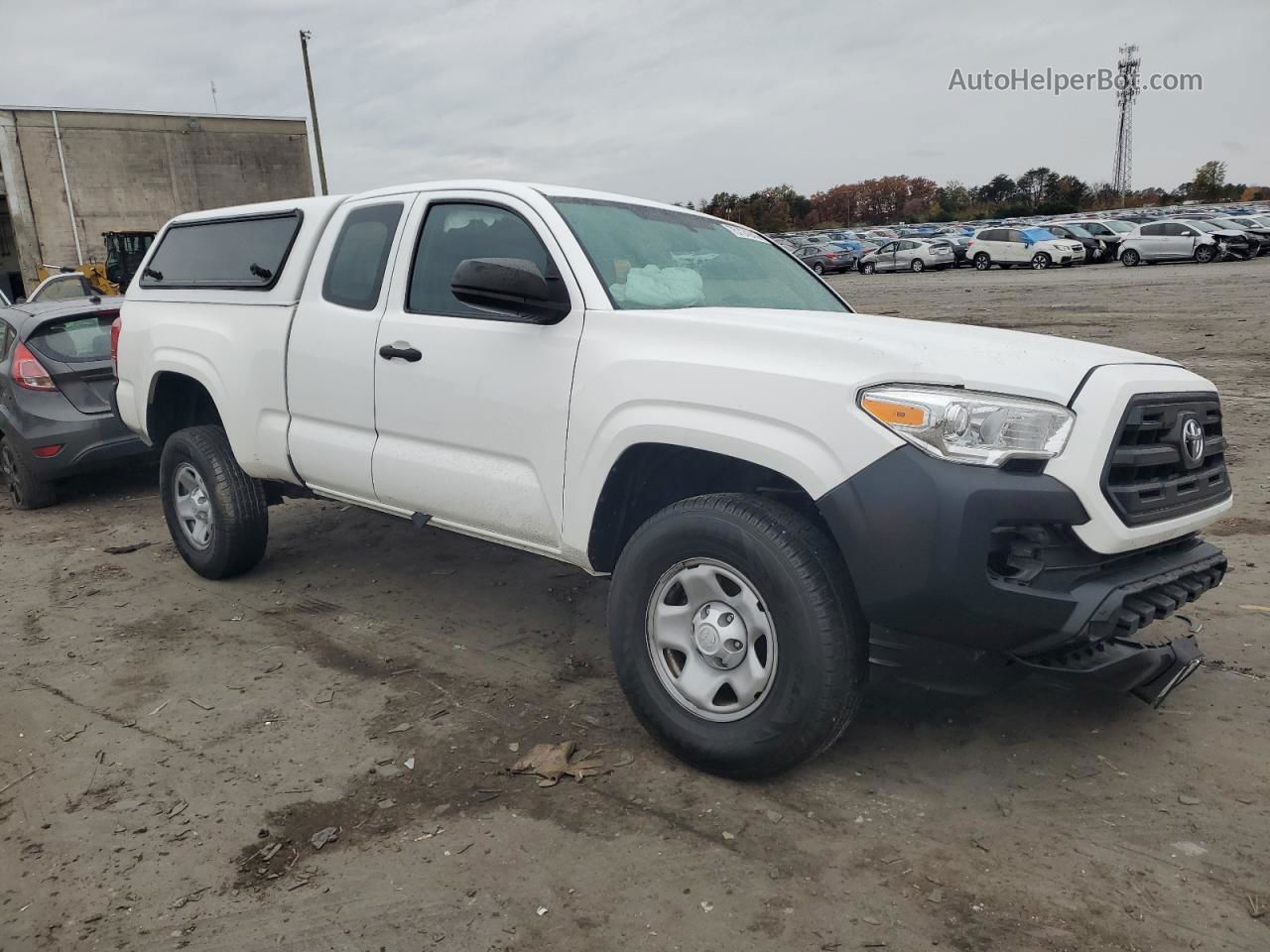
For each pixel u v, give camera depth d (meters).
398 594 5.12
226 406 4.91
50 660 4.39
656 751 3.38
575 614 4.79
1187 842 2.78
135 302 5.68
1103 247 36.38
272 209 4.91
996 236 38.00
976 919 2.48
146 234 26.20
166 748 3.53
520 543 3.78
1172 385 3.09
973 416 2.71
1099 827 2.87
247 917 2.59
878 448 2.76
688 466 3.50
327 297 4.48
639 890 2.64
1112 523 2.78
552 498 3.55
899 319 3.65
